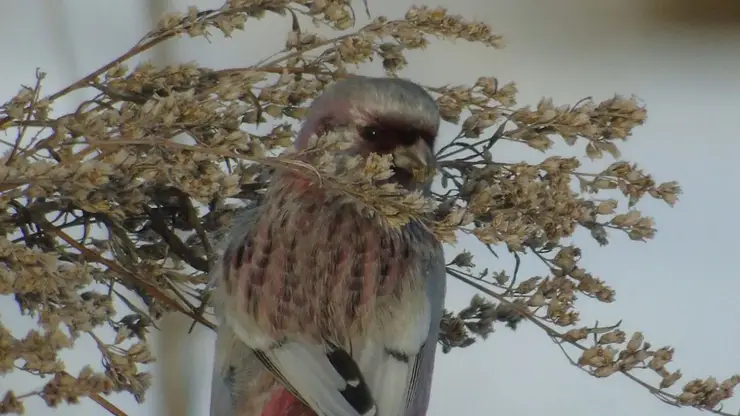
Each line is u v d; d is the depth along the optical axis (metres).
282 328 3.04
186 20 2.83
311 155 2.60
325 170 2.32
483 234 2.48
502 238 2.50
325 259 3.13
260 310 3.06
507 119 3.07
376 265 3.15
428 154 3.30
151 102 2.46
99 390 2.08
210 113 2.46
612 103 2.92
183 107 2.46
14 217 2.68
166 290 3.02
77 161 2.33
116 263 2.85
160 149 2.46
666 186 2.91
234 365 3.13
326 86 3.13
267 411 3.03
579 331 2.88
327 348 3.02
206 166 2.38
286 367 3.01
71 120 2.50
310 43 3.01
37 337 2.03
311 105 3.41
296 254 3.14
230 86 2.64
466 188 3.04
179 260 3.12
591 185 2.95
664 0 5.24
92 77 2.79
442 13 2.95
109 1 4.81
